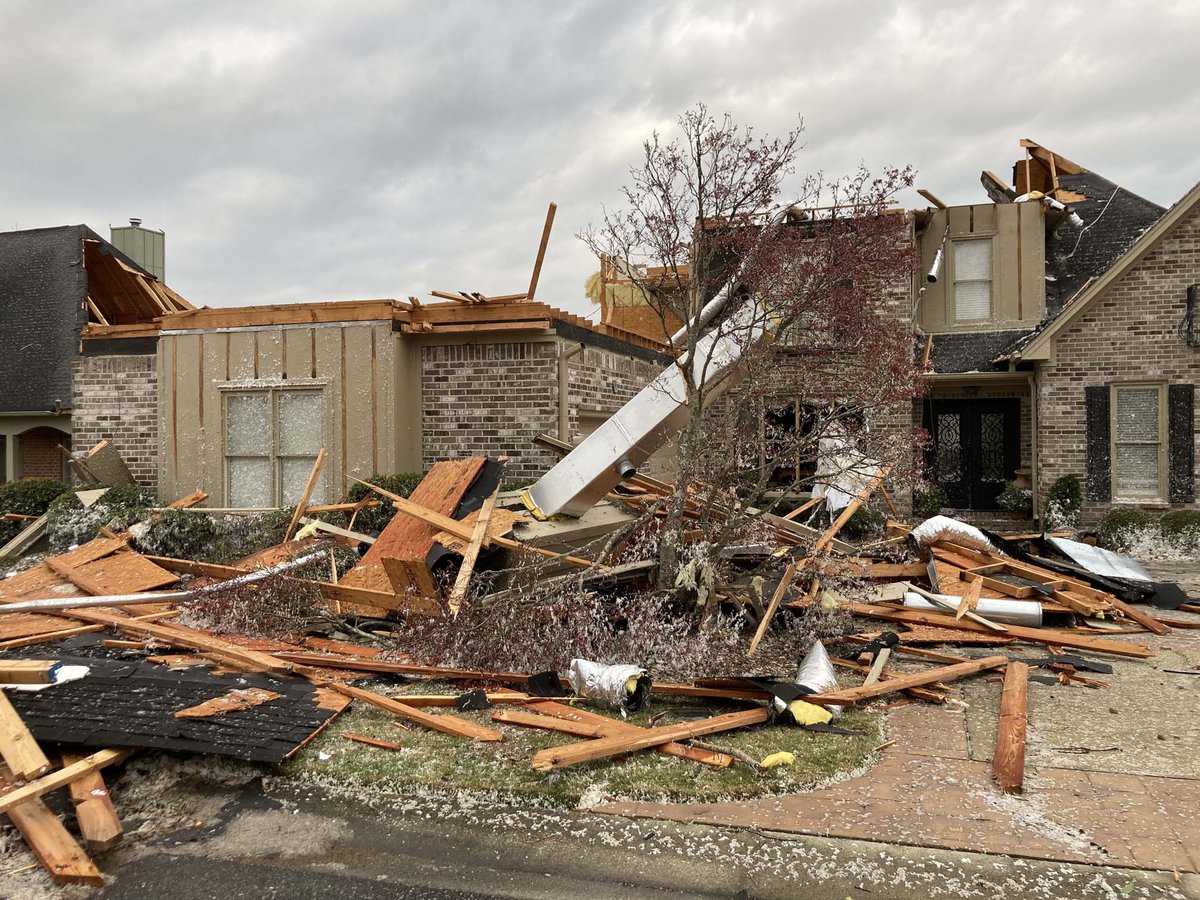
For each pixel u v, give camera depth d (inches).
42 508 543.8
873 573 383.9
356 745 203.9
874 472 428.1
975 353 671.1
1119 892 140.8
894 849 156.3
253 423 496.1
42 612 329.4
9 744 179.0
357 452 475.8
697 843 160.2
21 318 701.9
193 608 312.7
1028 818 167.2
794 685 225.8
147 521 440.8
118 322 746.2
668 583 295.4
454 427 490.0
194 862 157.9
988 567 367.6
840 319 315.0
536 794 178.9
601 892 145.2
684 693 237.3
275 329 488.1
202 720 204.7
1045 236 733.9
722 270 344.8
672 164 282.8
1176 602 378.3
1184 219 580.4
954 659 290.2
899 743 209.3
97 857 159.8
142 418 546.9
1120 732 216.8
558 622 264.7
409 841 164.1
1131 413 600.4
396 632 292.2
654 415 337.4
